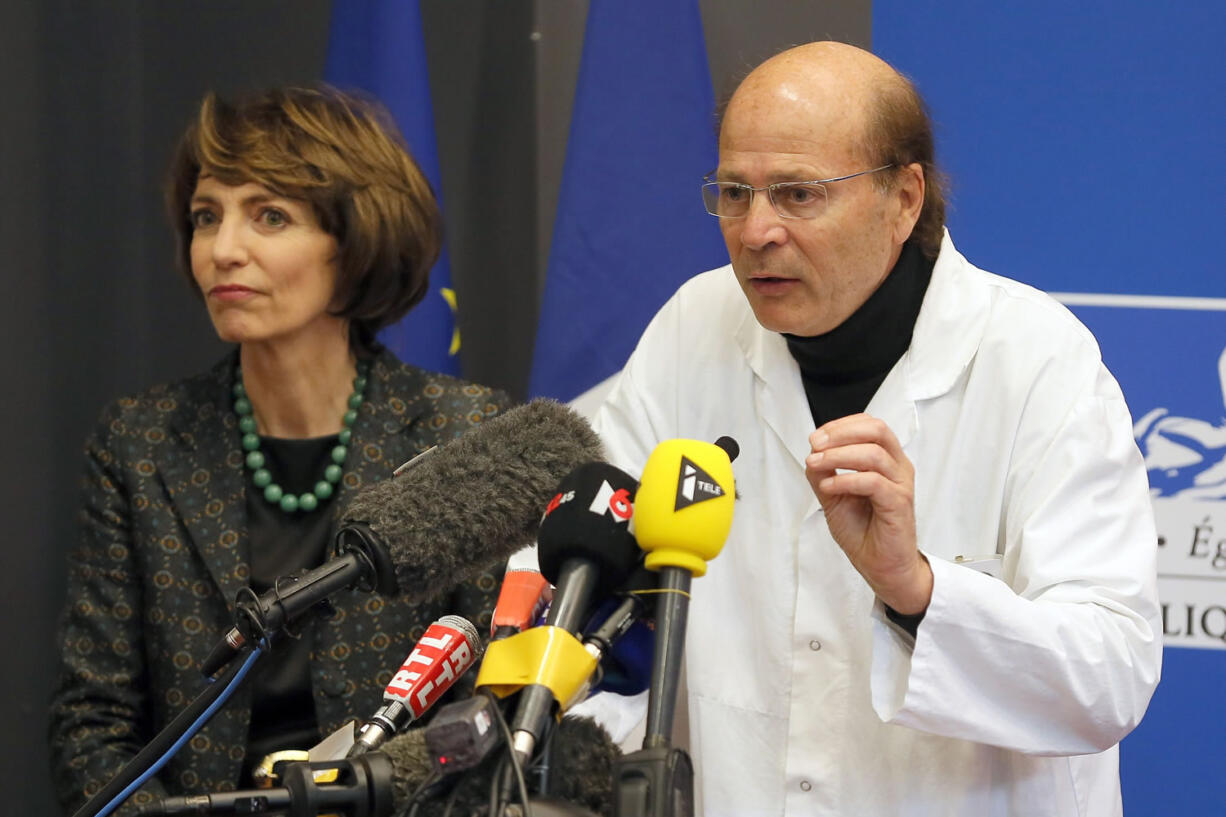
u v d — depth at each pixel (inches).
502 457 97.1
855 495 118.6
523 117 233.1
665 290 208.4
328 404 162.1
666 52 210.1
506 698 73.8
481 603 154.3
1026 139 209.3
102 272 229.9
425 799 72.3
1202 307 206.1
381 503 94.7
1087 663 125.3
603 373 207.9
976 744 139.8
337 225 153.2
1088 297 208.4
